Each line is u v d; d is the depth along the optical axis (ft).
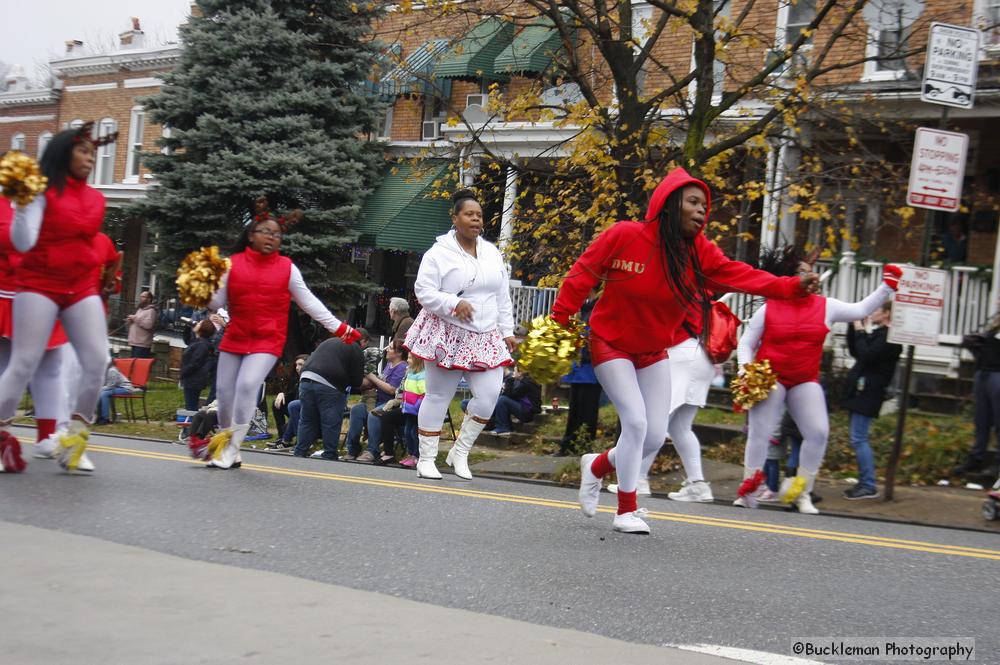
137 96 122.01
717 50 44.14
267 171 82.58
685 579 18.02
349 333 29.66
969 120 61.52
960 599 17.48
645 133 46.32
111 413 66.54
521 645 13.47
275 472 30.48
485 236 59.21
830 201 51.08
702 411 52.34
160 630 13.28
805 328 29.45
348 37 86.99
